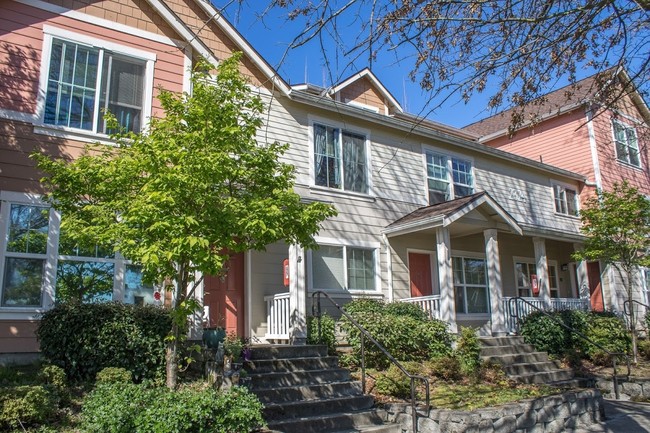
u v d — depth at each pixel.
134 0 10.95
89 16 10.37
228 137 7.44
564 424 8.96
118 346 8.28
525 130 22.70
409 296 14.38
